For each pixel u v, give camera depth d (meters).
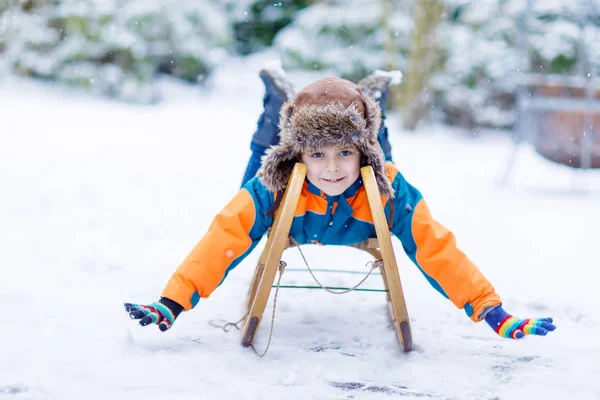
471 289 2.13
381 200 2.19
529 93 6.46
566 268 3.53
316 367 2.02
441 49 12.14
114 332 2.30
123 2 12.35
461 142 10.84
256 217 2.19
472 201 5.63
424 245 2.18
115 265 3.22
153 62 12.44
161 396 1.80
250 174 2.78
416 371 2.05
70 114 10.14
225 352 2.13
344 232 2.29
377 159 2.11
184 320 2.47
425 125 11.77
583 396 1.89
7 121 8.90
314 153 2.07
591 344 2.34
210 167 6.93
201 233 4.14
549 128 6.23
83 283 2.91
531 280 3.27
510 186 6.56
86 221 4.23
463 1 12.38
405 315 2.14
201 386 1.87
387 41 11.69
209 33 13.22
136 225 4.22
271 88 2.74
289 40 12.76
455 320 2.59
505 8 12.18
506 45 12.12
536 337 2.40
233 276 3.19
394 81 2.83
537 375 2.03
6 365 1.96
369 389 1.91
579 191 6.38
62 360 2.02
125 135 8.88
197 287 2.12
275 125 2.73
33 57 12.05
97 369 1.96
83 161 6.69
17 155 6.70
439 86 12.05
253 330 2.15
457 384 1.96
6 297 2.64
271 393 1.84
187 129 9.90
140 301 2.70
